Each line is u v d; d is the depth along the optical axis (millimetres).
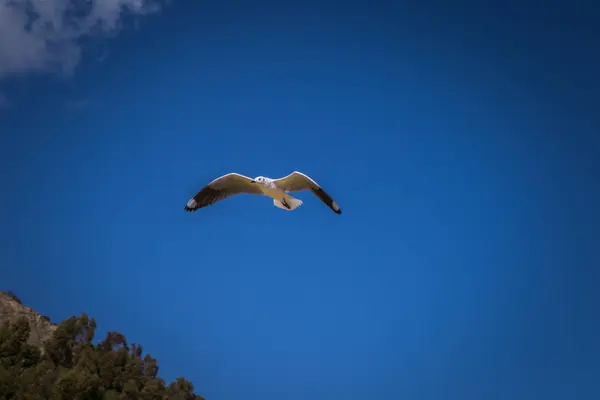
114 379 33719
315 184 25438
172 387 35875
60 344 35344
